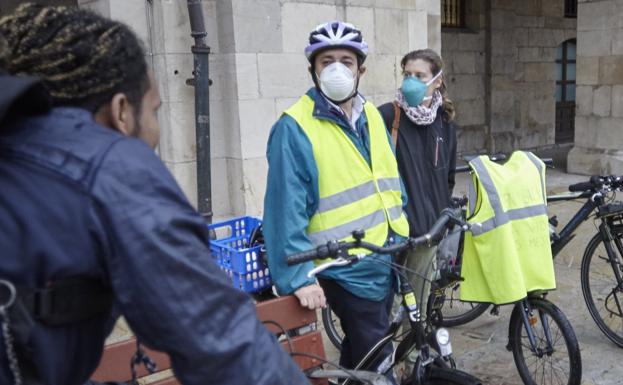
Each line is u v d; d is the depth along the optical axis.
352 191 2.37
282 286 2.21
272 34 4.68
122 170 0.96
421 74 2.94
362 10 5.32
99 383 1.46
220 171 4.73
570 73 12.53
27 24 1.04
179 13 4.38
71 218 0.93
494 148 11.09
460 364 3.41
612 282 4.32
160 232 0.94
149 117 1.13
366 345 2.39
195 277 0.97
